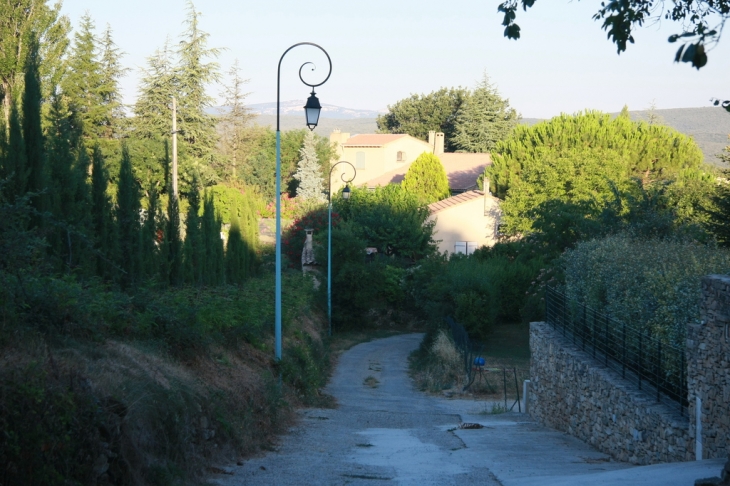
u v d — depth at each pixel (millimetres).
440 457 11117
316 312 39562
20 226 8766
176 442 8312
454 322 32312
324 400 20141
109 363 8578
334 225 49562
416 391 25828
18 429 5668
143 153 46844
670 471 8195
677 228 24766
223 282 27188
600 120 50500
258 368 15789
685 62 4398
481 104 85312
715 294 9000
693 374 9688
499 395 25219
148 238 20422
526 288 41438
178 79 58469
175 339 11906
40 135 15125
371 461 10555
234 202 31703
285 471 9273
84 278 14203
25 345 7523
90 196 16906
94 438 6426
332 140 76688
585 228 29375
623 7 7203
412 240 47969
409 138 74250
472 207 52406
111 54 54969
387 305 45438
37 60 15516
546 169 45125
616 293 15086
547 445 13438
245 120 77562
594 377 13586
